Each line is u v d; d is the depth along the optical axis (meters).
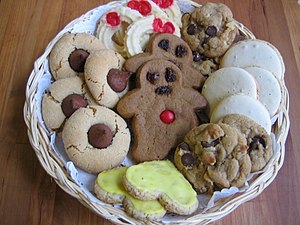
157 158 0.29
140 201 0.26
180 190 0.27
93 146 0.28
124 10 0.34
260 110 0.30
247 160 0.27
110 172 0.28
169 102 0.30
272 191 0.31
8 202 0.30
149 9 0.34
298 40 0.39
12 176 0.31
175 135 0.30
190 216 0.27
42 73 0.31
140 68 0.31
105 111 0.29
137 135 0.30
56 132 0.30
